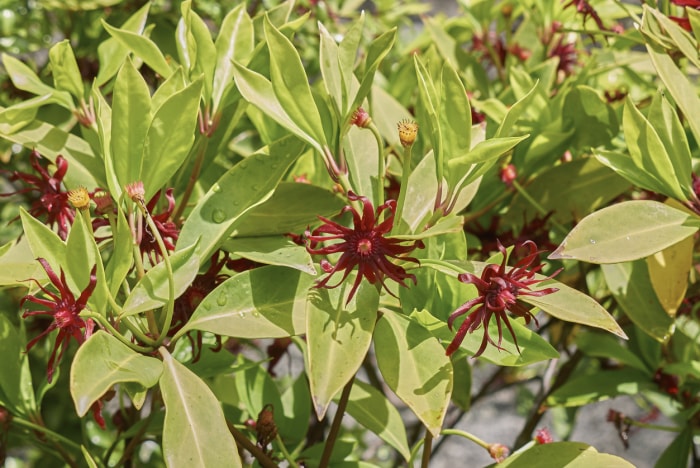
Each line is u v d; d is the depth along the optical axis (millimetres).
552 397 846
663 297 755
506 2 980
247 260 703
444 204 650
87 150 742
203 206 674
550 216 804
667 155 679
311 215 709
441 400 626
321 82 891
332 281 643
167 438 614
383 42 668
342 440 773
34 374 1134
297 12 1081
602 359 1026
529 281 619
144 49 726
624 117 684
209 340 749
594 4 920
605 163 702
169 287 635
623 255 646
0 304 1109
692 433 844
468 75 925
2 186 1373
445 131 651
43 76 1078
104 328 636
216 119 728
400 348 643
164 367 630
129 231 631
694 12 699
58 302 621
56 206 704
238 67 666
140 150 653
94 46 1013
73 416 1140
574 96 813
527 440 879
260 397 800
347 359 618
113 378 604
